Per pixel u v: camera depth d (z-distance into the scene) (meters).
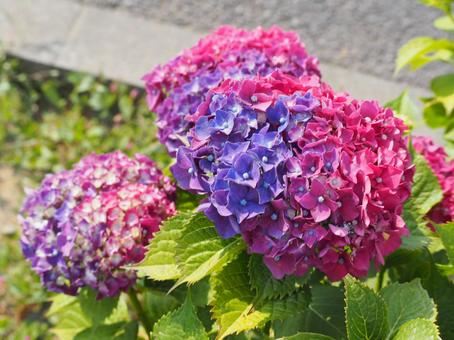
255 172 0.63
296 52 0.80
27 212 0.82
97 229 0.74
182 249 0.65
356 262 0.66
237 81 0.69
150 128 1.34
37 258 0.77
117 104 1.43
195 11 1.60
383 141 0.68
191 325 0.63
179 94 0.77
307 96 0.67
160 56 1.49
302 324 0.71
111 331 0.80
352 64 1.51
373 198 0.65
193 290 0.75
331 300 0.73
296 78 0.74
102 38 1.51
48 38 1.50
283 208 0.63
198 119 0.67
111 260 0.74
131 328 0.79
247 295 0.67
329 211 0.63
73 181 0.78
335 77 1.48
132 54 1.48
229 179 0.63
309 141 0.65
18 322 1.17
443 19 0.98
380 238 0.65
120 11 1.58
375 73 1.50
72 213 0.75
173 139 0.78
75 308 0.88
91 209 0.75
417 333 0.60
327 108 0.66
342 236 0.63
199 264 0.65
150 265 0.67
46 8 1.56
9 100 1.43
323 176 0.64
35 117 1.44
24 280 1.17
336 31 1.58
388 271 0.79
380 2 1.64
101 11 1.57
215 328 0.72
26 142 1.37
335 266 0.66
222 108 0.67
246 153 0.63
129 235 0.74
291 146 0.65
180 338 0.63
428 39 0.95
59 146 1.37
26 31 1.51
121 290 0.76
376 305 0.62
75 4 1.58
